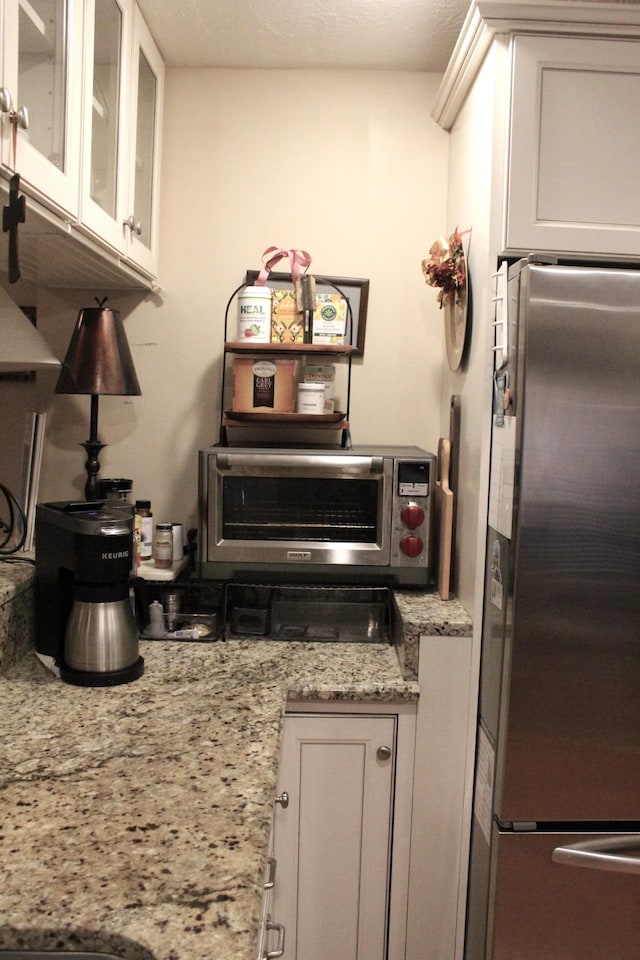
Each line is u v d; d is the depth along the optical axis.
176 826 0.94
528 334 1.34
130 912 0.77
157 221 1.99
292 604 1.80
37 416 1.84
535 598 1.38
